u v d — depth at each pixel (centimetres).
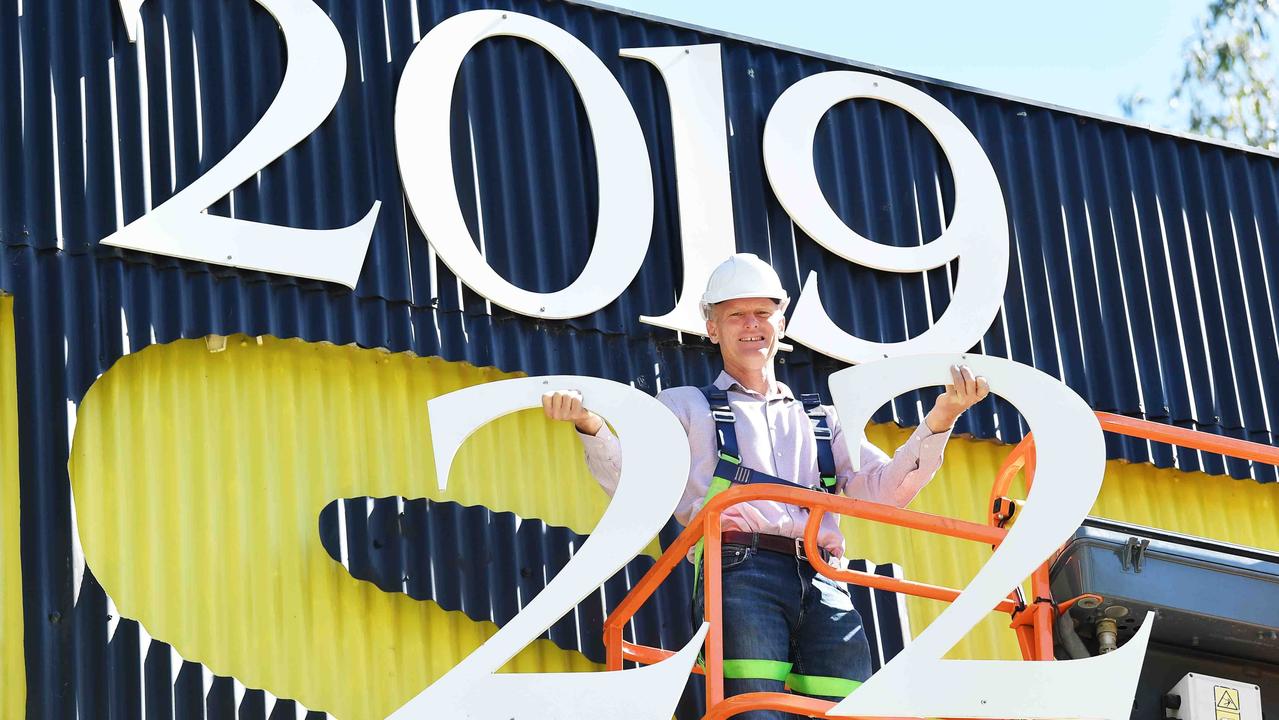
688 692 723
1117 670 583
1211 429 858
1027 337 836
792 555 631
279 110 737
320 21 759
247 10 755
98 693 636
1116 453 834
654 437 611
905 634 769
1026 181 872
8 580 649
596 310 762
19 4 716
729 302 673
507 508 737
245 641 674
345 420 721
